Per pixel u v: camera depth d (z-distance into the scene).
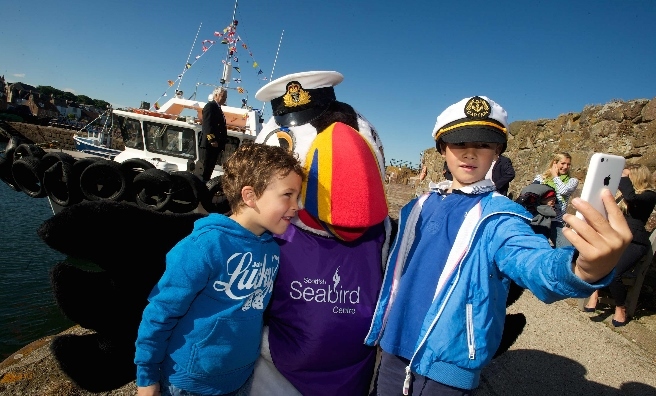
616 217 0.99
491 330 1.59
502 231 1.53
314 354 1.79
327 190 1.77
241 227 1.62
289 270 1.84
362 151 1.87
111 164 4.08
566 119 8.38
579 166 7.52
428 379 1.66
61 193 4.20
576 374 3.44
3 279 8.67
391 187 16.52
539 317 4.54
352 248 1.90
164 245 2.03
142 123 7.59
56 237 1.72
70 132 54.31
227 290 1.58
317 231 1.89
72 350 1.90
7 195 17.83
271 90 2.22
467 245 1.59
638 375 3.47
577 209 1.03
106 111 16.36
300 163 1.85
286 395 1.92
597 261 0.99
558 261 1.14
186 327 1.58
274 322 1.89
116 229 1.86
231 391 1.72
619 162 1.13
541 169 8.73
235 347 1.63
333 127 1.98
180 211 4.21
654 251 4.50
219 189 4.15
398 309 1.73
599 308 4.95
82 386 1.98
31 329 6.79
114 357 2.00
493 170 5.06
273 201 1.58
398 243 1.87
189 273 1.50
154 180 3.99
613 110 7.11
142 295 2.00
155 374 1.56
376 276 1.91
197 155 7.48
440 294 1.62
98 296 1.89
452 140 1.68
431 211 1.83
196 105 8.40
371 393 1.91
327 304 1.80
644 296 5.02
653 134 6.34
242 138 7.77
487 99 1.70
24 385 2.74
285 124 2.18
